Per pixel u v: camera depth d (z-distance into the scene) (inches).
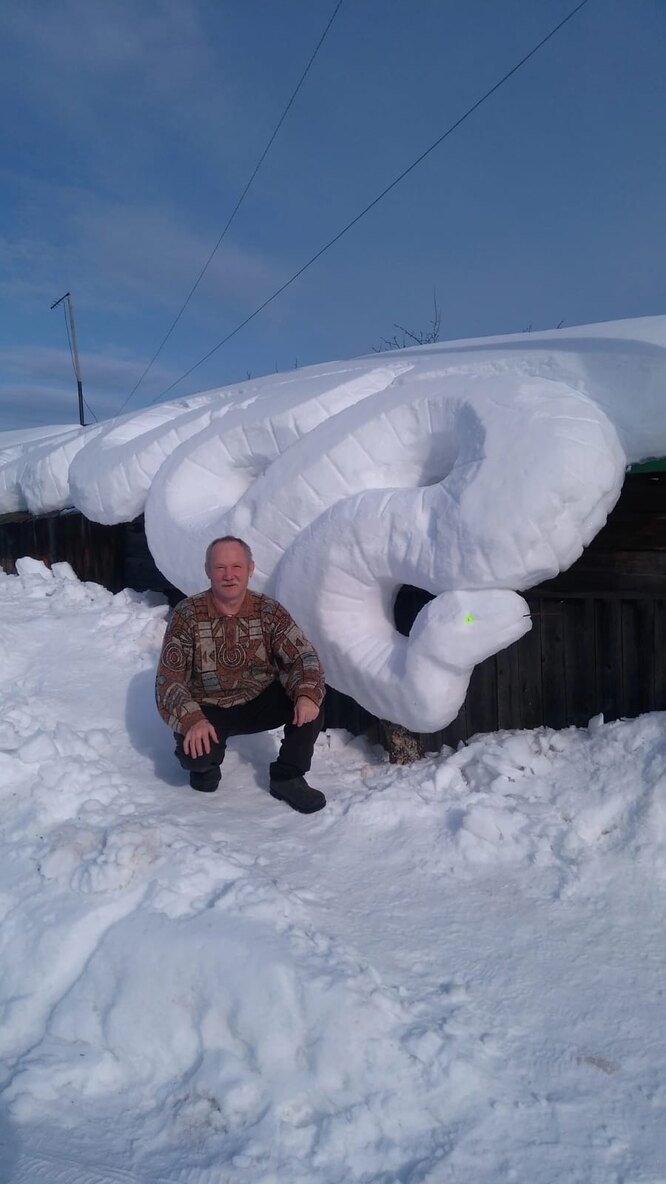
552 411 141.9
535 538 134.9
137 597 258.7
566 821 138.1
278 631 145.3
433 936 114.2
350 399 191.6
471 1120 86.1
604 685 174.1
